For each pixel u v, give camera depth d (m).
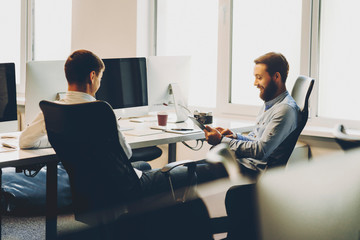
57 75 2.70
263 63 2.39
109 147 1.77
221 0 3.81
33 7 5.36
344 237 2.09
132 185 1.89
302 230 2.19
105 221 1.89
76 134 1.75
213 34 4.00
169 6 4.29
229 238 2.33
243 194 2.25
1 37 5.70
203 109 4.08
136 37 4.19
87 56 2.11
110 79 2.91
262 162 2.39
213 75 4.05
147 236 2.09
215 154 2.36
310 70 3.37
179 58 3.36
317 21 3.30
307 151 3.18
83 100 2.12
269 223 2.22
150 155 3.38
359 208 2.13
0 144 2.41
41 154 2.15
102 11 4.42
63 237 2.83
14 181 3.30
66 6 4.98
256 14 3.67
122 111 3.00
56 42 5.14
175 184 2.31
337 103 3.29
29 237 2.82
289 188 2.25
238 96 3.86
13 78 2.41
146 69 3.16
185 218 2.27
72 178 1.91
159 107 3.28
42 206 3.23
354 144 1.80
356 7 3.14
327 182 2.25
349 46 3.20
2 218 3.17
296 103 2.40
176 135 2.76
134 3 4.16
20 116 5.10
